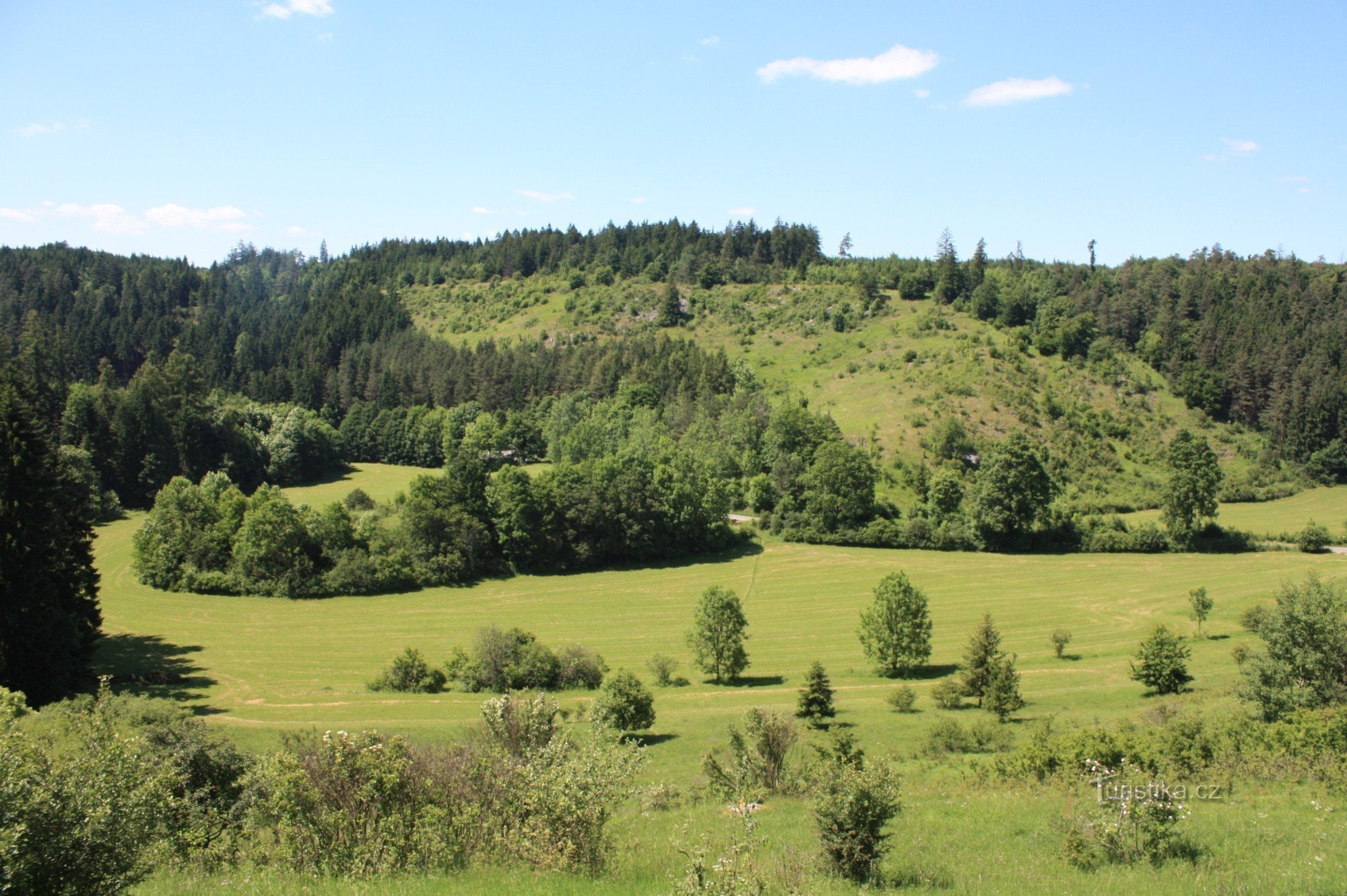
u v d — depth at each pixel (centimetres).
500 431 16538
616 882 1494
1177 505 11150
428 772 1712
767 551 11512
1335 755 2525
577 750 1880
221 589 9238
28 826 1112
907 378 16488
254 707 5856
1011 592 9419
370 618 8644
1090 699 5300
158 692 6269
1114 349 17562
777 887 1523
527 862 1587
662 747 4488
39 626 5619
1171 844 1741
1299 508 13025
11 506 5584
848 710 5475
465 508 10656
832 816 1661
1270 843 1773
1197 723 3061
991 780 2927
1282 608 3422
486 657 6359
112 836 1202
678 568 10875
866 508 12050
